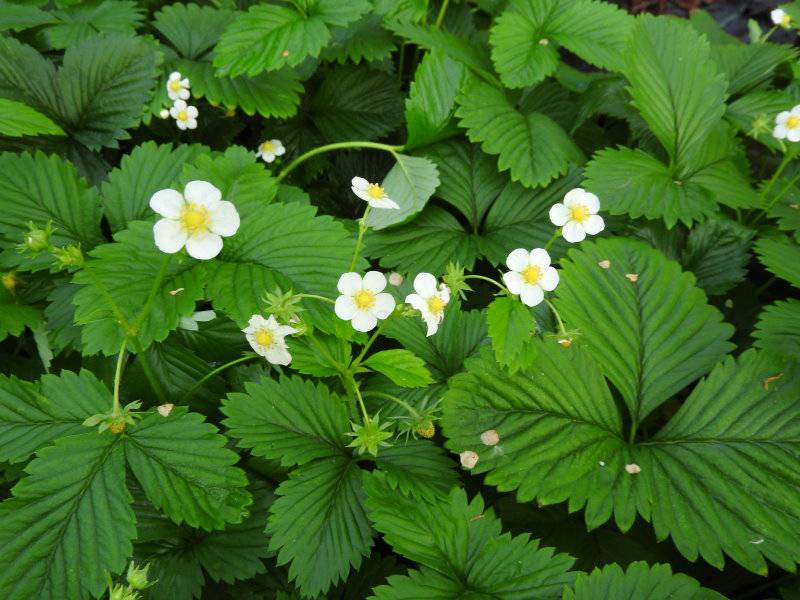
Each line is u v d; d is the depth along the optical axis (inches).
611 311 11.4
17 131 11.7
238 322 10.4
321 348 10.3
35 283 11.6
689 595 9.7
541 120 14.3
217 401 11.4
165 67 13.8
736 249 13.7
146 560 10.5
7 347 12.6
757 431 10.8
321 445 10.4
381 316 9.8
